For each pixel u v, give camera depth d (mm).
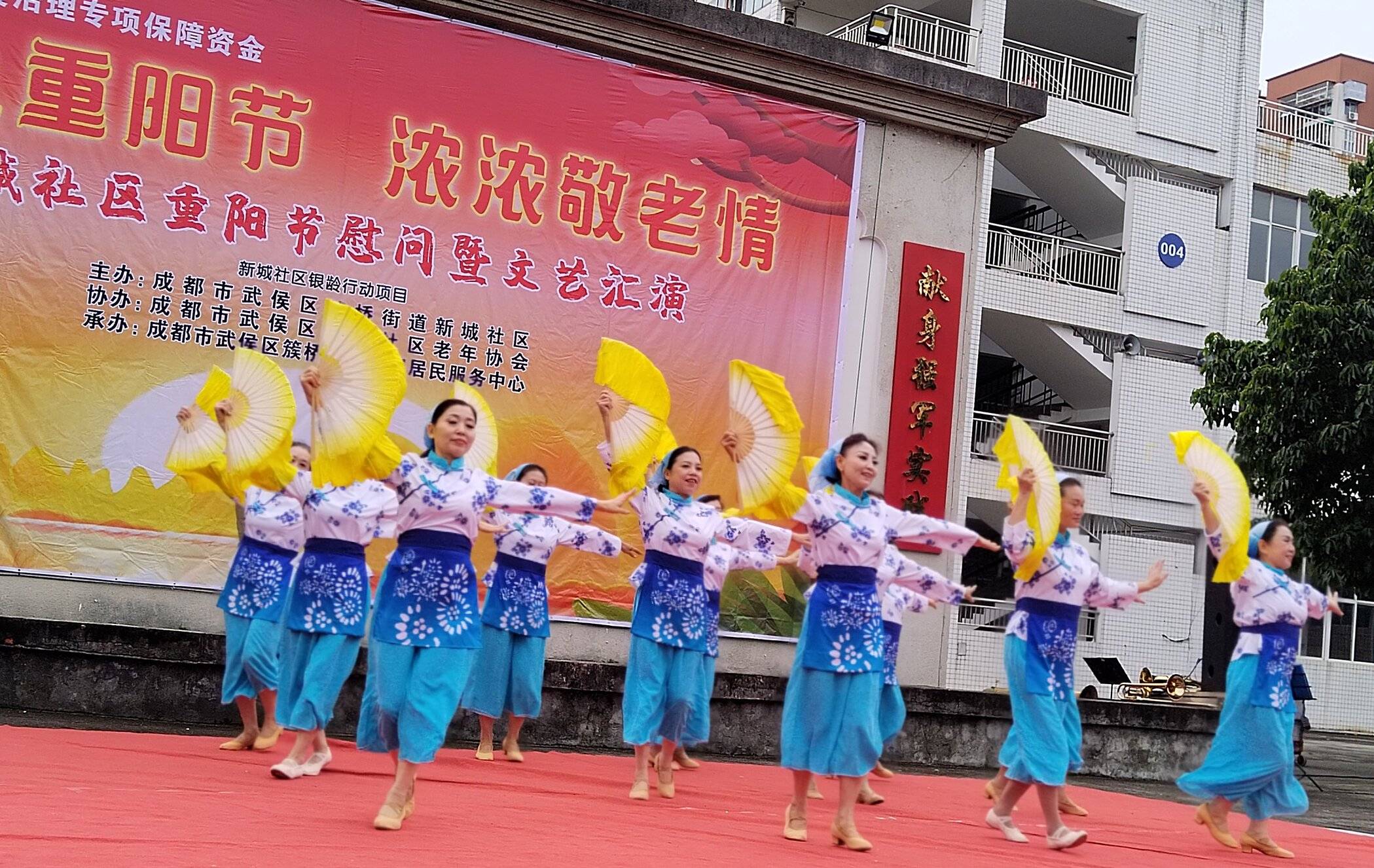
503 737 9297
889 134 11359
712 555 8086
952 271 11516
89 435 8914
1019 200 20250
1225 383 13945
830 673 5574
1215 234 19984
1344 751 16656
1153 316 19422
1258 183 20344
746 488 6258
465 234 9859
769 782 8188
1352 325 12773
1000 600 18656
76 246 8906
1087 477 18906
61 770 5539
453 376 9789
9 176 8781
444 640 5016
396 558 5109
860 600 5680
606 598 10250
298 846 4094
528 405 9977
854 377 11094
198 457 7043
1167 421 19406
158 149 9109
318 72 9531
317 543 6281
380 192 9656
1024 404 20391
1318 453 12938
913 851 5484
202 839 4070
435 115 9828
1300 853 6742
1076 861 5617
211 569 9203
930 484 11266
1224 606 12516
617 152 10344
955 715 10703
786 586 10797
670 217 10477
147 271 9055
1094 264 19328
